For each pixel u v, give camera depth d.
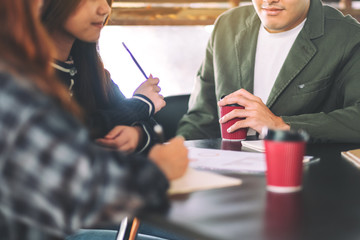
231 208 0.91
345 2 4.83
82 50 1.68
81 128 0.77
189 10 4.06
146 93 1.70
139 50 5.48
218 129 2.22
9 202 0.75
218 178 1.10
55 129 0.74
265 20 2.03
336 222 0.83
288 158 1.01
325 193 1.01
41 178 0.73
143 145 1.50
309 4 2.07
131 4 3.80
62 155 0.73
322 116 1.77
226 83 2.20
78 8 1.50
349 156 1.36
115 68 3.95
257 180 1.12
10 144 0.73
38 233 0.81
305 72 2.01
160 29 5.73
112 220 0.81
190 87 5.38
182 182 1.07
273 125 1.69
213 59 2.28
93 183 0.76
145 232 1.70
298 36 2.03
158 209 0.91
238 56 2.18
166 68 5.47
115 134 1.47
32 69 0.79
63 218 0.75
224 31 2.27
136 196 0.82
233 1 4.32
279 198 0.98
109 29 4.29
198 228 0.81
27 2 0.81
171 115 2.28
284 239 0.76
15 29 0.79
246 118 1.70
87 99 1.68
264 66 2.13
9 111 0.73
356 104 1.83
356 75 1.95
